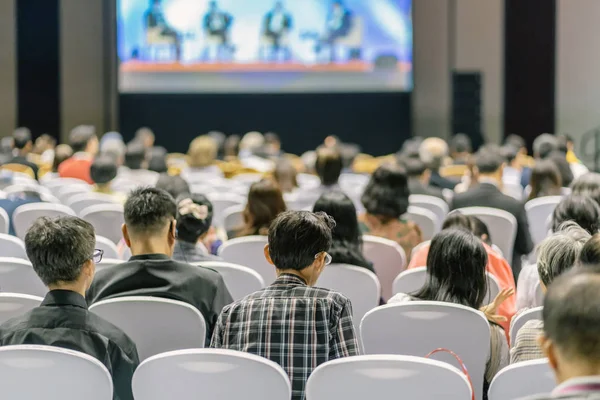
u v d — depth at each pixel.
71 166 10.75
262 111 19.38
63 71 19.20
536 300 4.87
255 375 3.20
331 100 19.25
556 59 18.84
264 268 6.05
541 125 18.94
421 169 9.15
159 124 19.36
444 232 4.27
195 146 11.78
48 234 3.44
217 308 4.20
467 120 17.86
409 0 17.81
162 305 3.91
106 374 3.23
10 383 3.22
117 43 18.06
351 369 3.13
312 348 3.48
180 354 3.23
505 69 18.94
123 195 8.57
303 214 3.73
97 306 3.92
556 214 5.53
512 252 7.56
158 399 3.31
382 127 19.25
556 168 8.29
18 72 19.14
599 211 5.59
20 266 4.98
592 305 1.78
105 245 6.08
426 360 3.11
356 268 5.13
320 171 8.46
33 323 3.44
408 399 3.13
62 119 19.27
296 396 3.46
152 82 18.17
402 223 6.71
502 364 4.11
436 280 4.24
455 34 18.92
